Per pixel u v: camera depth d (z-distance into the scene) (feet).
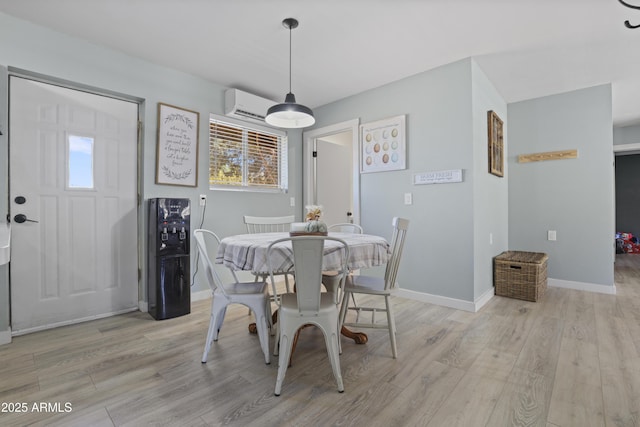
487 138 10.25
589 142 11.21
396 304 9.71
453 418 4.39
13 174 7.31
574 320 8.21
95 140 8.55
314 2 6.60
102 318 8.63
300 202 14.07
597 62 9.28
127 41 8.16
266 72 10.04
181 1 6.56
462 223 9.17
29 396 4.92
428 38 8.00
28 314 7.53
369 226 11.53
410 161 10.34
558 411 4.50
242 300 6.20
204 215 10.52
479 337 7.16
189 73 10.10
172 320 8.47
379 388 5.16
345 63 9.43
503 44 8.29
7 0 6.48
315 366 5.93
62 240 8.04
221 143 11.19
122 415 4.47
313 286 5.14
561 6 6.68
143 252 9.32
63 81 7.88
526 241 12.51
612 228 10.86
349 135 17.49
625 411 4.48
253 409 4.62
